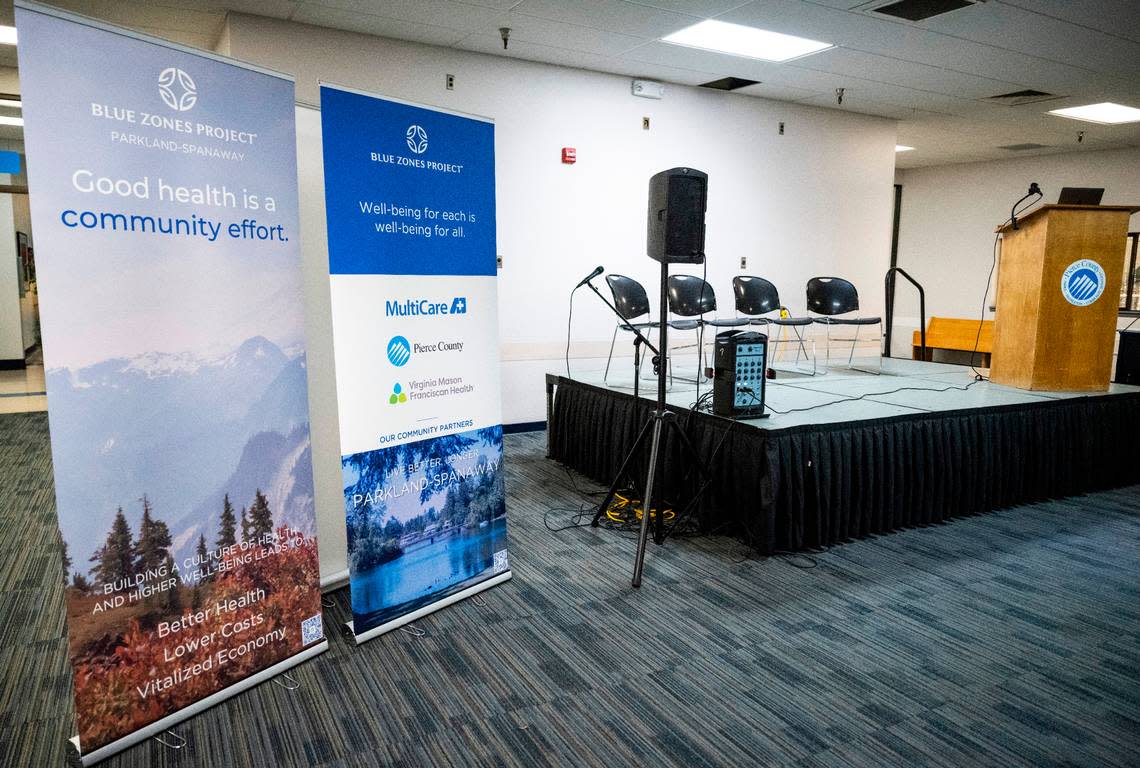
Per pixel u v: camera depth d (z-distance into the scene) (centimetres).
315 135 258
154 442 190
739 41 520
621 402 418
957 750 190
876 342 789
